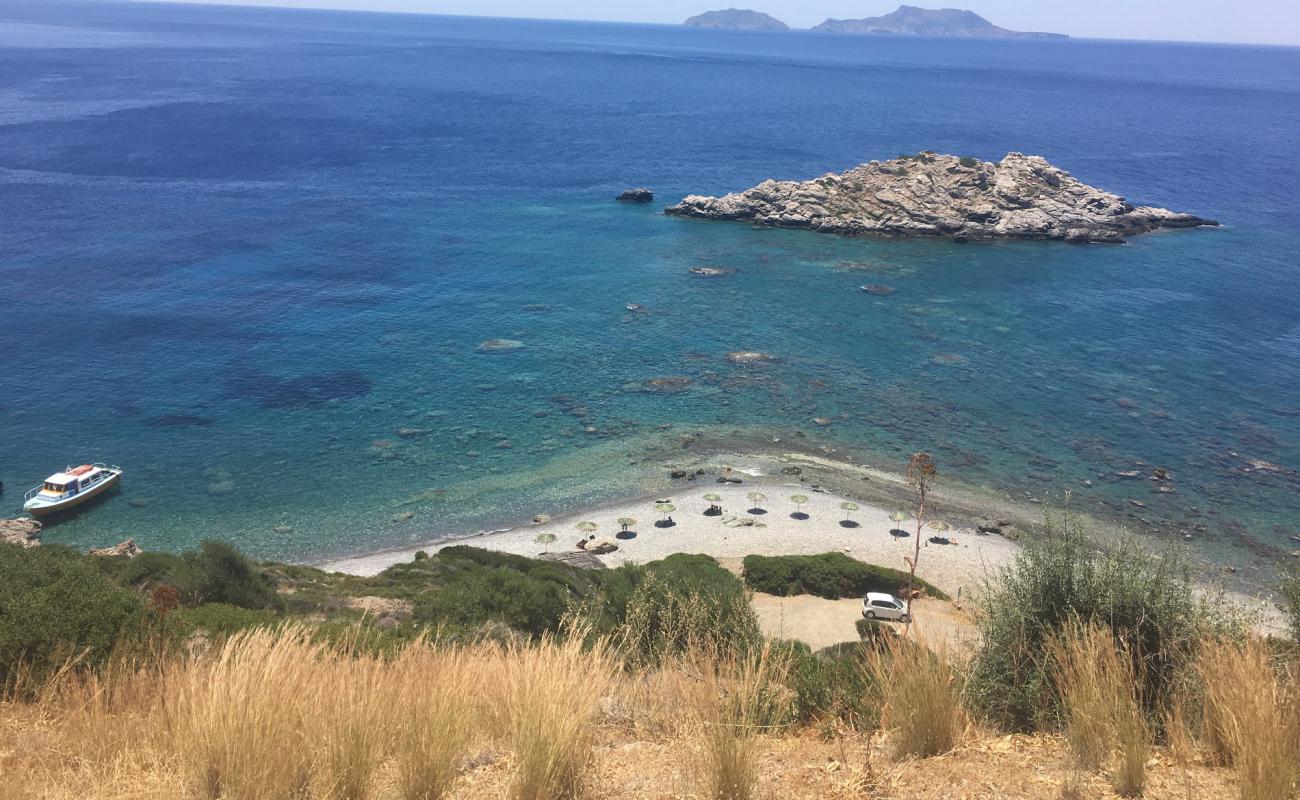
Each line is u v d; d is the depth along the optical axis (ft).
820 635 102.83
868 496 146.00
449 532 134.72
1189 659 27.25
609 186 401.70
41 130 453.99
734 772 21.65
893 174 356.18
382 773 24.13
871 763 24.07
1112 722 24.26
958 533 133.69
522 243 301.63
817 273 274.98
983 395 185.57
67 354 192.24
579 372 196.24
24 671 34.12
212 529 133.39
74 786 24.21
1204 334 221.25
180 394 177.37
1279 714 22.03
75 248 267.18
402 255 281.13
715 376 195.21
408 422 171.12
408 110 619.26
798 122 634.43
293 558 126.52
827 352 209.26
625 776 23.49
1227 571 119.03
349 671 28.27
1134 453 159.94
